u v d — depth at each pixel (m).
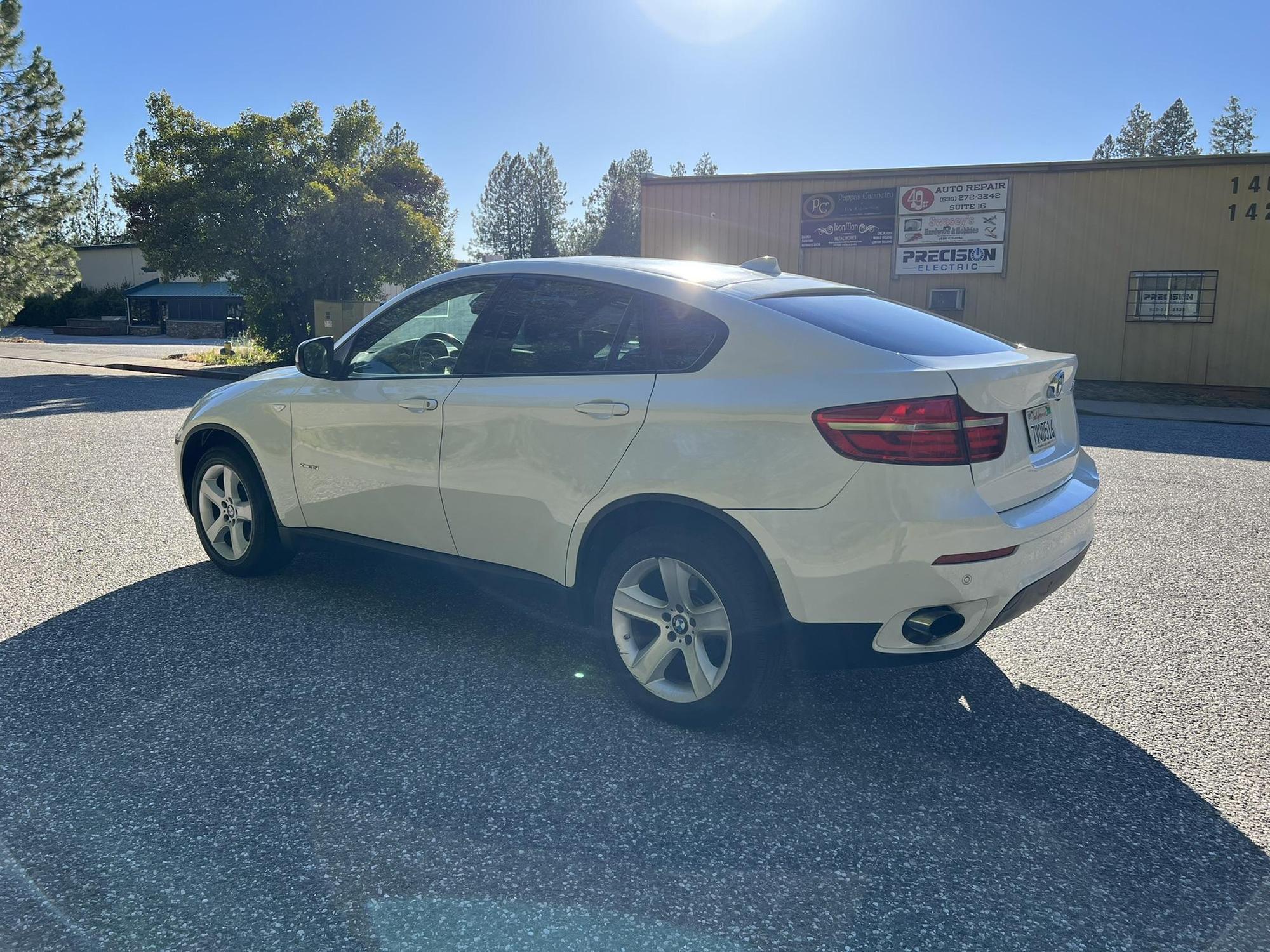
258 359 24.19
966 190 17.77
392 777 2.93
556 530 3.48
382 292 26.61
